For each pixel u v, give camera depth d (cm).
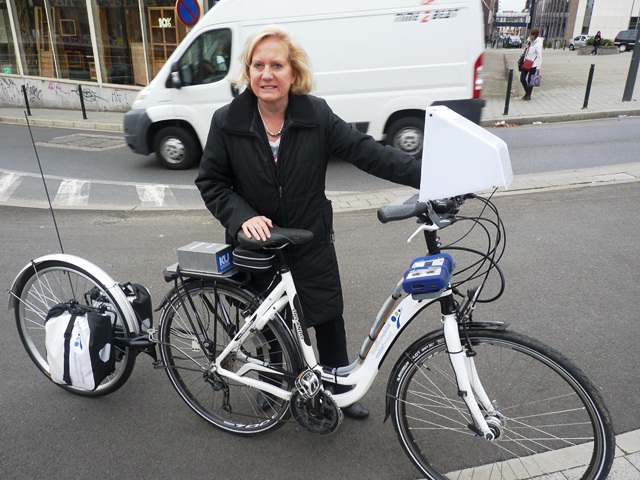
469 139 182
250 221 218
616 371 295
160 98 791
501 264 430
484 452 244
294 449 254
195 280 247
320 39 716
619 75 1859
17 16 1602
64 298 301
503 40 7012
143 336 269
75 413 281
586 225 498
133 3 1447
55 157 936
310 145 221
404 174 221
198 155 824
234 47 743
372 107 738
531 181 639
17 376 312
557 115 1117
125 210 630
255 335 242
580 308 360
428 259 205
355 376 229
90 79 1558
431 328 349
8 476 239
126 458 250
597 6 6531
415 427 249
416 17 701
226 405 261
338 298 248
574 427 246
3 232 557
